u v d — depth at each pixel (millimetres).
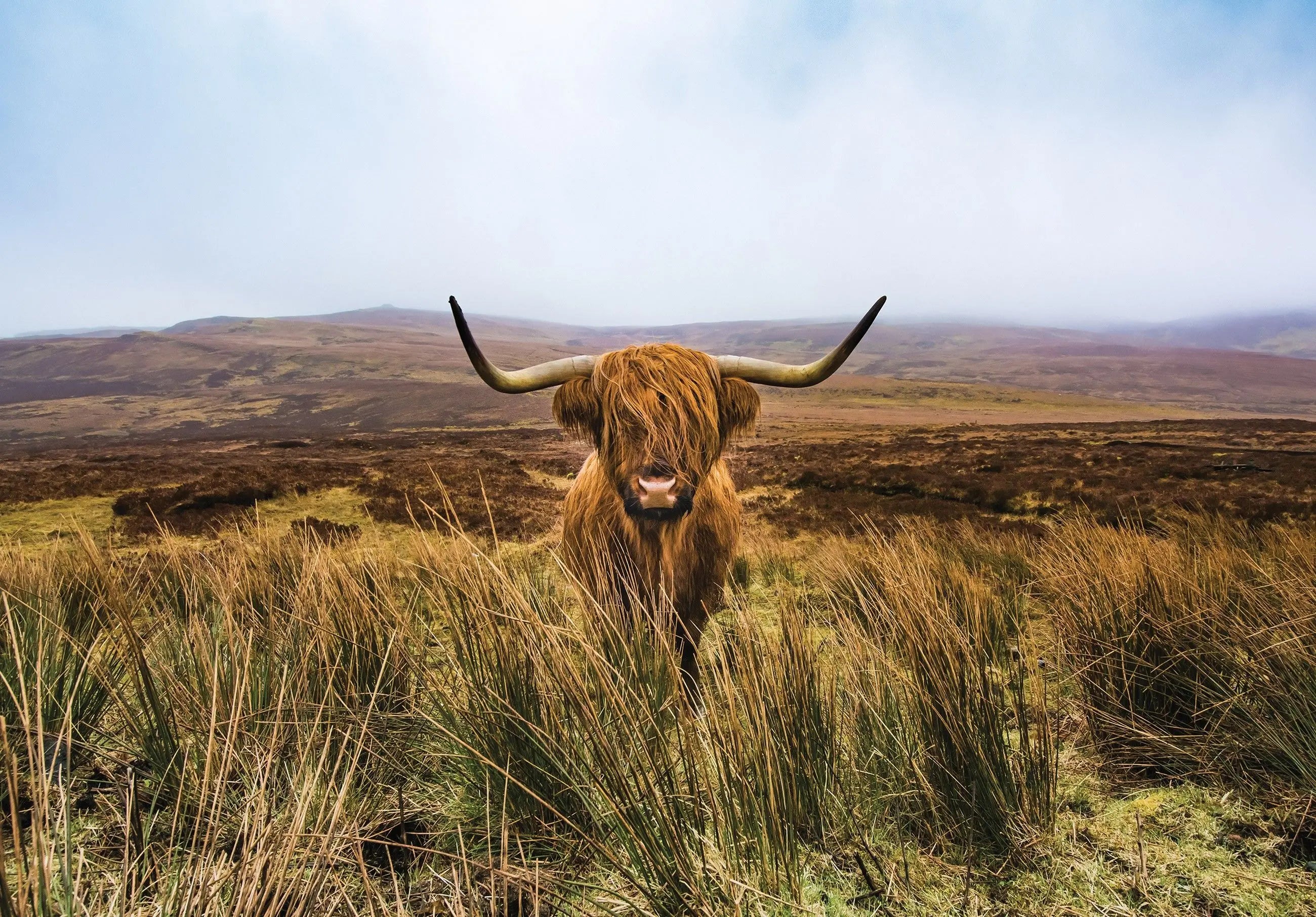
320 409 140000
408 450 38656
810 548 9461
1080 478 17000
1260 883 1887
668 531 3104
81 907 1424
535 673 2188
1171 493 13938
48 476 18547
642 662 2666
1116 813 2281
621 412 2885
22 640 2695
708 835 2010
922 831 2197
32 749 1343
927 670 2406
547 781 2123
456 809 2246
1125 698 2875
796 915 1774
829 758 2342
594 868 1982
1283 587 3311
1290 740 2354
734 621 2756
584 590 2637
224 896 1593
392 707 2736
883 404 124625
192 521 11461
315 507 13555
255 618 3139
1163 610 3080
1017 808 2160
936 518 12344
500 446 42000
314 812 1985
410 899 1864
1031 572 5402
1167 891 1880
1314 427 53750
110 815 2115
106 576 3021
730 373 3221
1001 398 138750
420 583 3195
